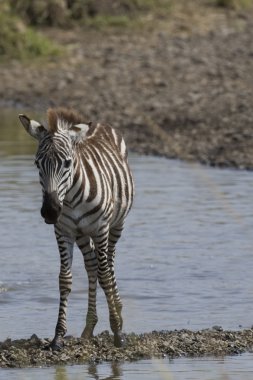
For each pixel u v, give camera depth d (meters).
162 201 26.55
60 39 53.81
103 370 15.16
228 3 60.25
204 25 56.62
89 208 15.67
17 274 20.39
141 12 58.28
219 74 45.50
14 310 18.23
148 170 30.69
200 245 22.34
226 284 19.58
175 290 19.22
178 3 60.25
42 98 43.53
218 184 28.31
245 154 32.09
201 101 40.31
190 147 33.56
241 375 14.73
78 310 18.23
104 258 16.11
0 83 46.81
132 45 52.66
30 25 55.75
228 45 51.94
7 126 38.41
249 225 23.70
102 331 17.17
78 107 40.97
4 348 16.00
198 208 25.73
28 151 33.62
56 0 55.88
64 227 15.81
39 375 14.92
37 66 49.59
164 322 17.38
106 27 55.91
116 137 17.45
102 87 44.56
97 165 16.09
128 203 17.06
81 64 49.44
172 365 15.31
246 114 37.41
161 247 22.17
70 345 16.14
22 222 24.48
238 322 17.36
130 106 40.44
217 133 35.06
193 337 16.44
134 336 16.53
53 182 14.97
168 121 37.28
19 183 28.78
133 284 19.58
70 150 15.27
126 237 23.05
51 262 21.25
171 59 49.19
